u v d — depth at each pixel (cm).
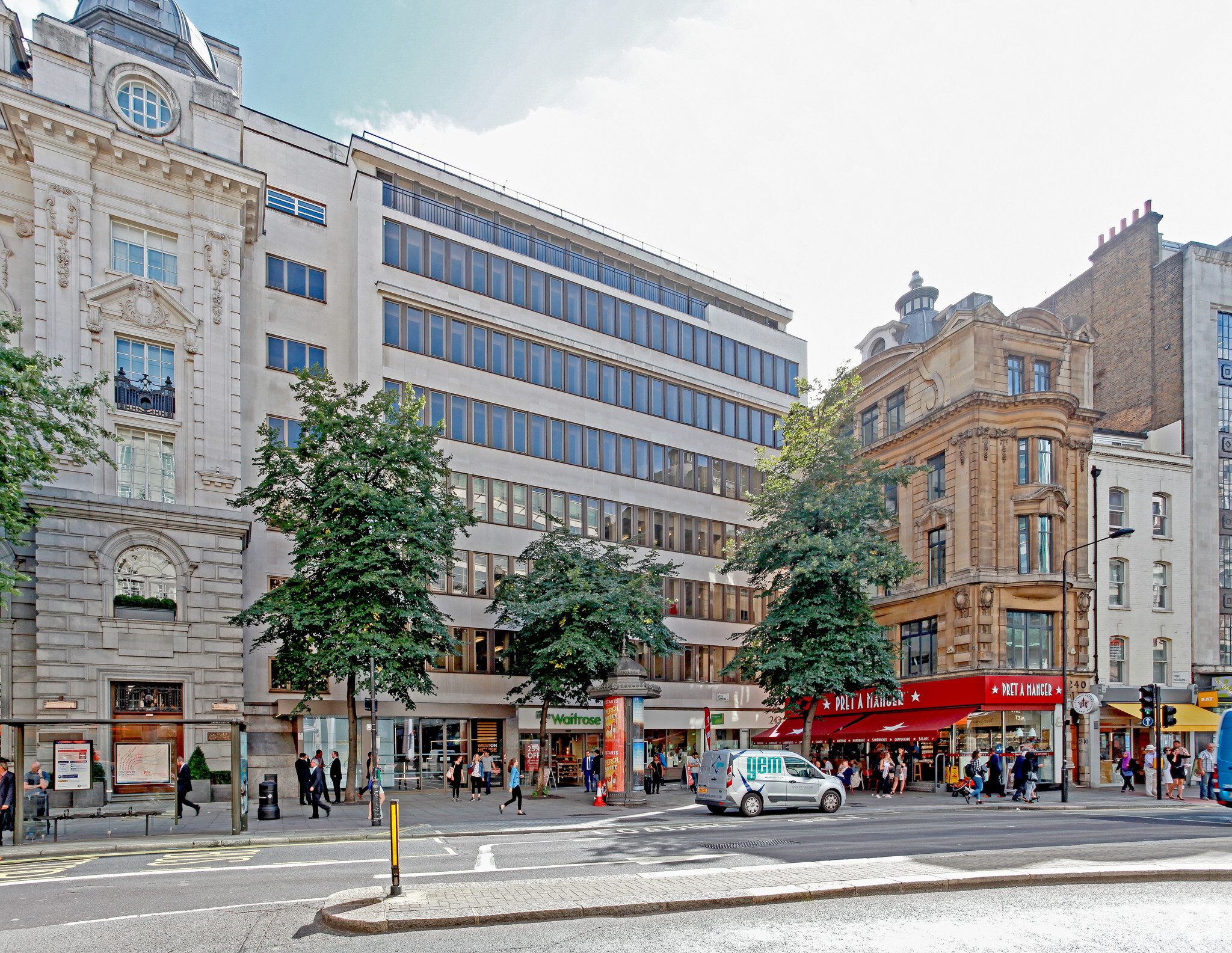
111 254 2889
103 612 2691
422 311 3738
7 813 1884
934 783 3381
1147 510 3981
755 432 5034
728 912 964
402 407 2783
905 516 4094
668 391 4612
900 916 934
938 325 4381
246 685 3219
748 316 5281
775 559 3275
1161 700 3825
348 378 3612
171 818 2283
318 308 3600
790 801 2331
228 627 2906
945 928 885
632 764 2614
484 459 3825
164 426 2892
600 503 4219
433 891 1062
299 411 3478
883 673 3111
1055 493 3588
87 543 2684
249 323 3406
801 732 4191
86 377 2761
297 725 3244
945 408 3794
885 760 3203
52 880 1309
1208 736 3888
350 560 2436
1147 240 4497
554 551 3369
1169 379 4297
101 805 2461
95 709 2641
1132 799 2941
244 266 3416
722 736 4591
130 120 2967
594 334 4316
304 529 2544
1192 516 4062
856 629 3142
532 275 4116
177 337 2964
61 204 2773
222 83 3275
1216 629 4003
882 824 1964
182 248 3022
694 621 4519
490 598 3753
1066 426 3700
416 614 2550
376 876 1275
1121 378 4600
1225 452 4175
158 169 2977
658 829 1917
